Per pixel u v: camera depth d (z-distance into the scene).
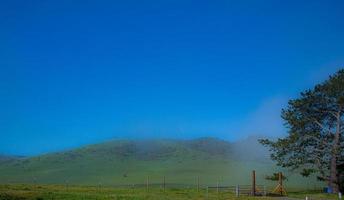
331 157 85.75
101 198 59.34
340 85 83.00
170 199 62.16
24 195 58.47
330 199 73.56
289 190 93.81
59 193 64.44
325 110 86.06
